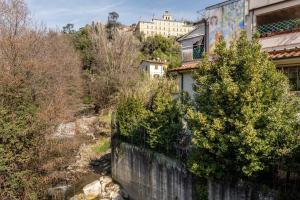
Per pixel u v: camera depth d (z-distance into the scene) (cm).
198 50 2336
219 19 2066
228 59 1286
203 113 1295
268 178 1225
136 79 4816
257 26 1809
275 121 1162
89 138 3509
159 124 1825
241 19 1905
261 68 1217
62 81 3972
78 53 6159
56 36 5384
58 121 2028
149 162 1927
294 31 1582
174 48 8556
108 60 5119
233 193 1287
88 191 2284
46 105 2133
